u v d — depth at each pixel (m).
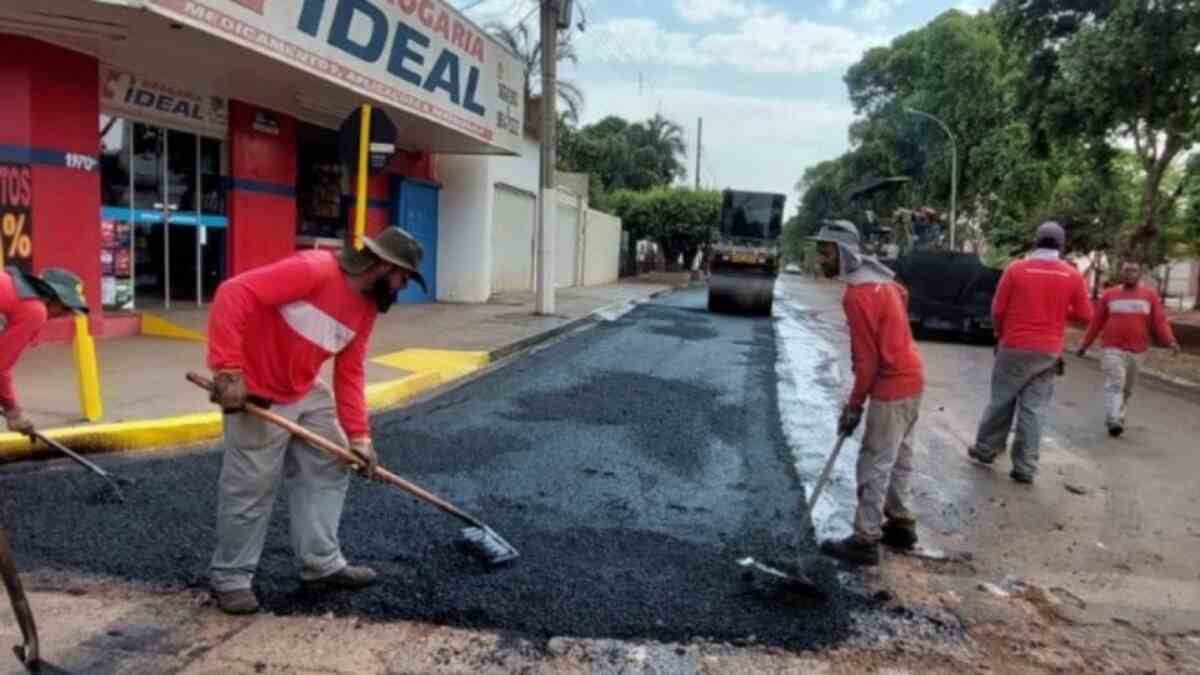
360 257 3.81
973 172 36.81
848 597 4.33
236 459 3.73
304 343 3.74
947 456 7.45
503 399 8.59
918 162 40.53
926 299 17.62
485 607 3.95
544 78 15.71
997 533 5.52
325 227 14.73
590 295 23.56
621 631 3.82
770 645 3.79
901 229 23.09
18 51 8.67
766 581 4.39
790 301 28.08
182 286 11.61
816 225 69.62
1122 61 17.64
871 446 4.75
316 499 3.95
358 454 3.95
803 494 5.99
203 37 8.45
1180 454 8.01
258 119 12.24
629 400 8.81
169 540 4.49
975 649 3.89
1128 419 9.79
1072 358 16.28
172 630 3.63
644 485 5.98
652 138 53.28
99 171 9.74
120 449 6.07
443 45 12.96
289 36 9.47
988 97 36.53
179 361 8.81
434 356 10.48
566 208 27.92
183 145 11.37
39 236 9.00
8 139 8.76
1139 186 31.97
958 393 10.85
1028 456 6.70
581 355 11.88
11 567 3.24
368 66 11.08
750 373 11.07
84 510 4.83
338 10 10.22
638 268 44.84
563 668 3.50
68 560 4.20
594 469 6.29
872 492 4.73
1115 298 8.77
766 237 21.80
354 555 4.42
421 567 4.33
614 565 4.53
